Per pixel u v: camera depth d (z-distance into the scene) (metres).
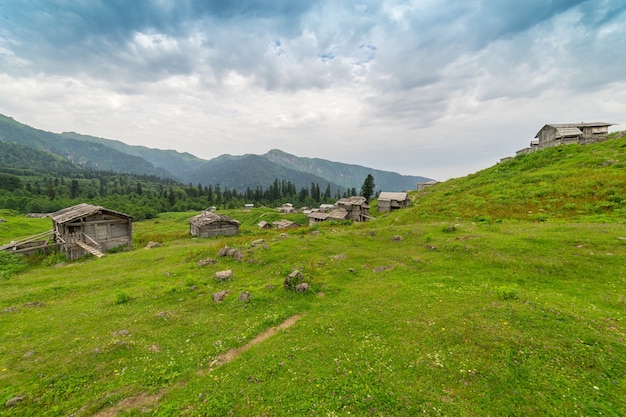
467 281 19.58
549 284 18.14
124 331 15.55
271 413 9.52
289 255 28.19
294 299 19.59
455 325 13.66
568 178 41.22
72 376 11.88
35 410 10.09
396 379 10.62
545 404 9.09
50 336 15.23
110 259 35.94
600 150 50.06
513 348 11.66
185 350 13.90
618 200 32.03
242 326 16.12
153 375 11.98
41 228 70.81
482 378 10.38
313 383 10.79
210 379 11.50
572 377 10.01
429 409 9.25
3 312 18.75
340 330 14.59
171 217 142.75
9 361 12.88
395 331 13.91
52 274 30.44
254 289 20.80
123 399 10.65
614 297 15.41
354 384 10.52
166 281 24.27
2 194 140.12
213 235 62.09
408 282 20.44
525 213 35.69
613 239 22.03
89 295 22.25
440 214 41.94
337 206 89.69
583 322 12.83
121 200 164.12
